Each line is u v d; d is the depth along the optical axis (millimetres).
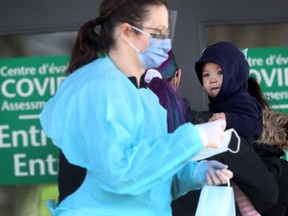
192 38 10367
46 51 10516
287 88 10633
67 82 5004
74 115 4707
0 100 10555
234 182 6953
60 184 5219
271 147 7660
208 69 7328
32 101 10562
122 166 4434
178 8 10352
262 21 10453
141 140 4645
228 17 10398
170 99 5422
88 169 4672
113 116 4520
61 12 10359
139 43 5109
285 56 10633
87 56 5227
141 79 5512
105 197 4777
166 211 5020
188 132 4527
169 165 4500
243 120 6984
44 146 10562
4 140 10570
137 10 5062
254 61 10602
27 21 10375
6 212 10609
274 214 7727
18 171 10594
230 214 5129
